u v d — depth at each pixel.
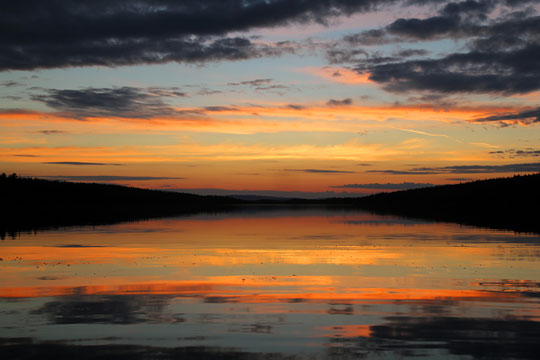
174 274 14.49
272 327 8.52
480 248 21.69
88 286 12.46
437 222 44.47
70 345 7.49
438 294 11.45
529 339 7.80
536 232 31.05
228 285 12.66
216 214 72.12
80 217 55.66
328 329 8.40
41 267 15.88
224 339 7.82
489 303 10.43
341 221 48.41
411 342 7.67
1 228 35.28
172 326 8.55
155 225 40.78
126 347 7.41
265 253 20.12
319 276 14.16
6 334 8.05
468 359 6.93
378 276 14.14
